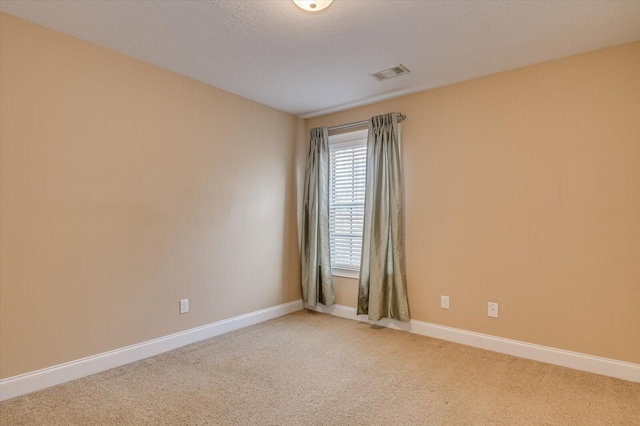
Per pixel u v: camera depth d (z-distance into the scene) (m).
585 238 2.55
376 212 3.49
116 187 2.61
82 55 2.43
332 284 4.02
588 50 2.53
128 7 2.04
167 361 2.70
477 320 3.02
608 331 2.47
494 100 2.95
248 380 2.38
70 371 2.37
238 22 2.20
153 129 2.83
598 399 2.14
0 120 2.10
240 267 3.53
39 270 2.25
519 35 2.32
